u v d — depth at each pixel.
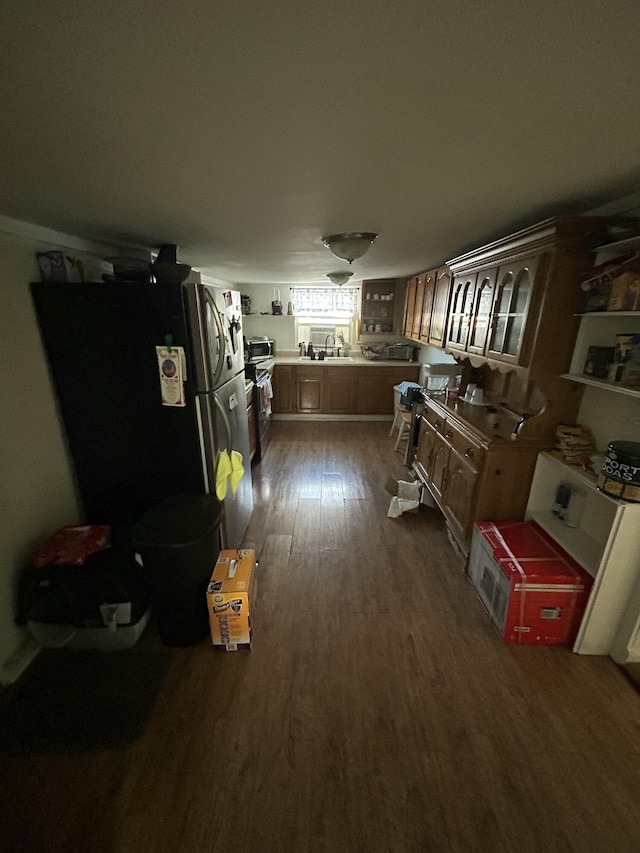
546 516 2.05
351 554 2.44
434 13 0.50
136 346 1.81
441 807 1.19
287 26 0.52
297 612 1.97
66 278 1.80
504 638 1.78
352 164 1.05
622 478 1.48
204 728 1.42
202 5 0.48
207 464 2.04
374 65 0.61
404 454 4.10
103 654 1.73
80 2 0.46
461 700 1.52
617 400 1.68
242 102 0.72
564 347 1.80
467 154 0.99
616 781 1.26
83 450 2.01
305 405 5.26
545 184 1.26
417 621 1.91
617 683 1.60
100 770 1.29
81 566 1.69
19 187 1.20
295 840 1.12
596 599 1.62
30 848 1.11
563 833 1.14
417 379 5.07
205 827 1.15
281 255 2.77
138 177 1.13
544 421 1.94
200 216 1.62
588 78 0.64
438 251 2.62
